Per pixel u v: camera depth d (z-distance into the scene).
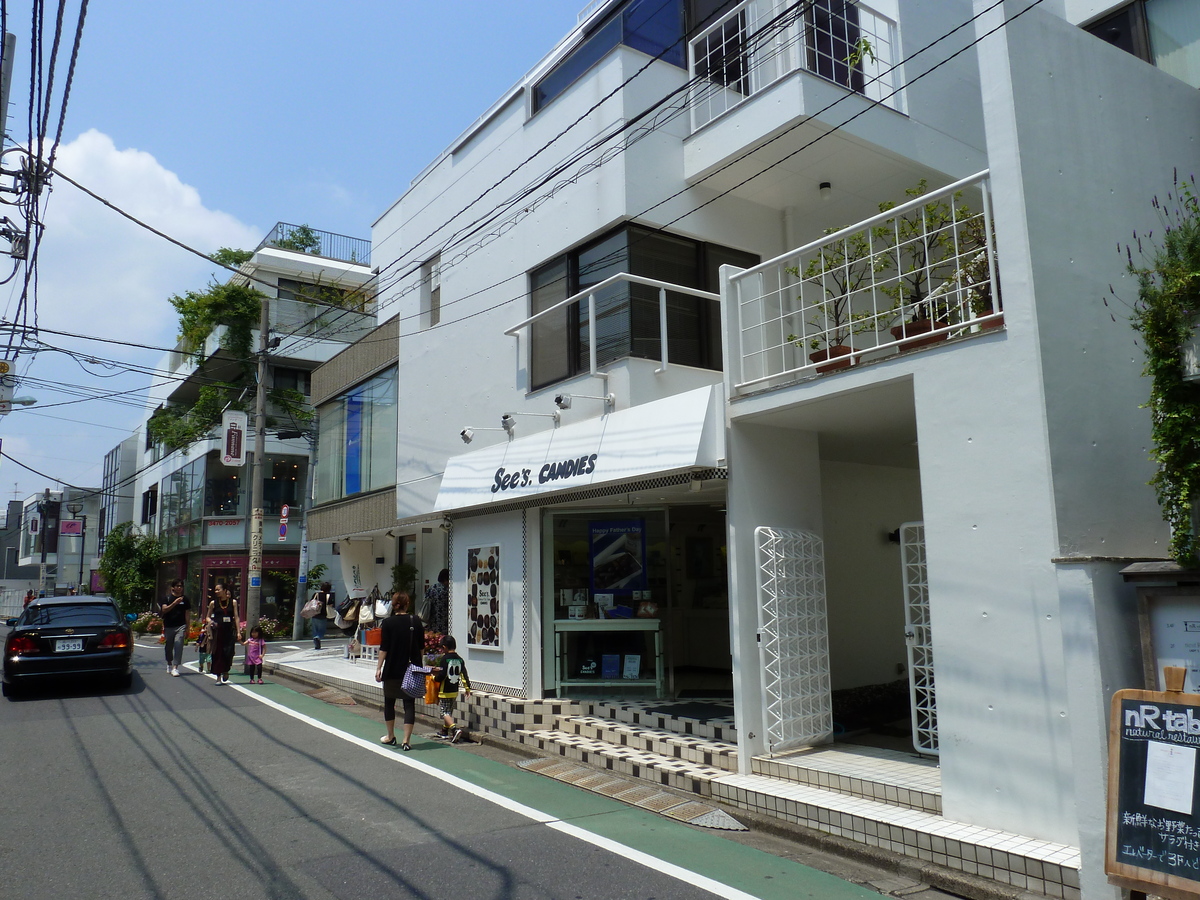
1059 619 5.14
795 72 9.43
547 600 10.24
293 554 29.22
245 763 8.28
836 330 7.81
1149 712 4.20
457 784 7.53
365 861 5.46
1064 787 5.07
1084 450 5.57
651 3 10.91
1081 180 6.09
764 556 7.54
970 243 7.87
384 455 15.62
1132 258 6.29
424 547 15.76
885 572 10.67
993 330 5.73
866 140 9.91
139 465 44.19
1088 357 5.78
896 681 10.46
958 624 5.75
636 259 10.09
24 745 9.14
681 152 10.73
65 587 48.94
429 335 14.16
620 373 9.45
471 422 12.68
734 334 7.82
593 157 10.55
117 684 14.05
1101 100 6.43
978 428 5.76
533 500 10.09
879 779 6.30
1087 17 9.01
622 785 7.45
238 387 28.97
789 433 8.10
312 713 11.40
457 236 13.56
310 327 28.56
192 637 24.36
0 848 5.76
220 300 27.09
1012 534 5.49
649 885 5.09
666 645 10.16
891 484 10.98
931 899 4.98
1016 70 5.84
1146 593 4.69
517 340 11.75
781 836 6.16
